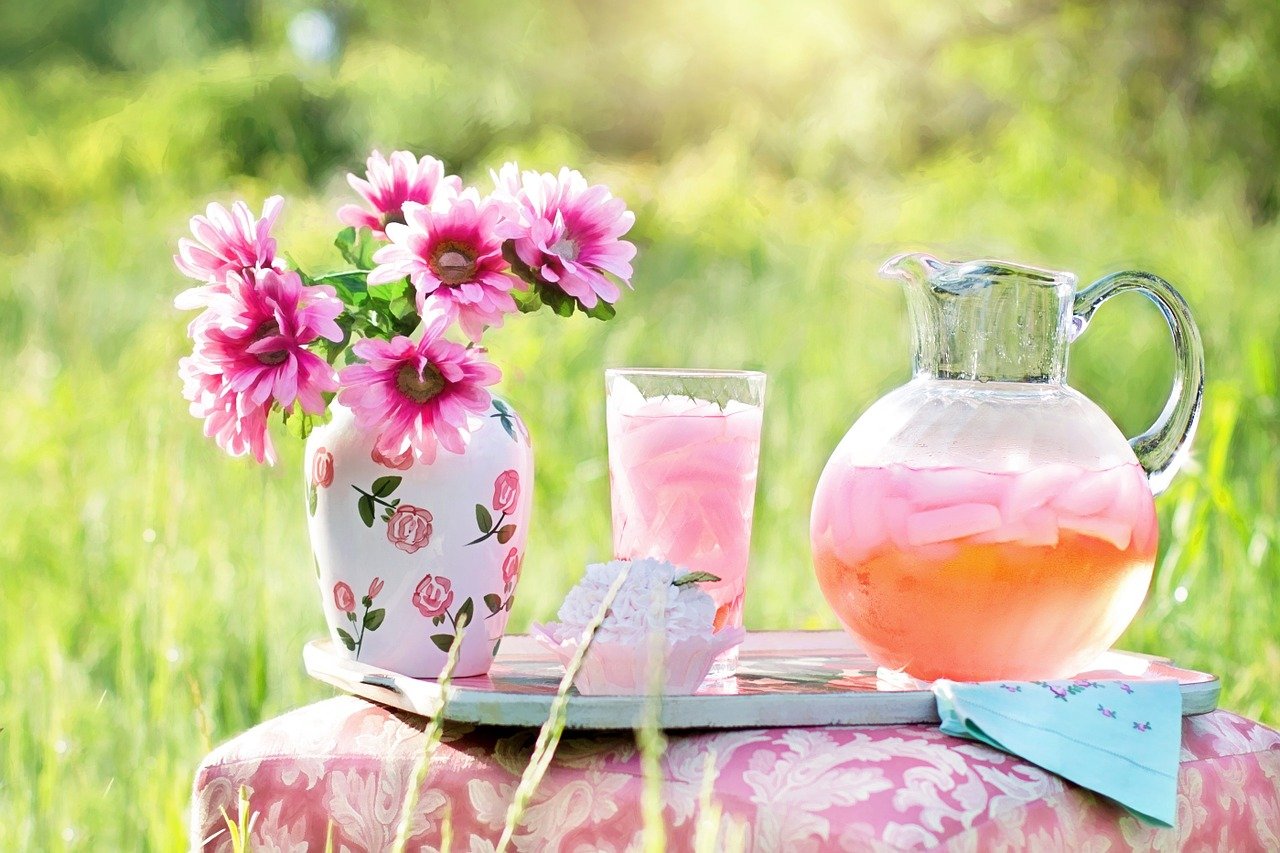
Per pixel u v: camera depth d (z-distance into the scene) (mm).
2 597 2510
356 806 1150
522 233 1177
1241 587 2129
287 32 10852
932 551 1161
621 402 1325
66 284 5367
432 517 1242
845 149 7867
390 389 1157
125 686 2020
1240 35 6992
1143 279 1277
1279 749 1203
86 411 3465
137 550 2484
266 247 1189
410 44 9961
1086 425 1214
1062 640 1178
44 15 12000
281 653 2174
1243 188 6508
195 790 1240
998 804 998
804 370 3676
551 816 1075
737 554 1313
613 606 1137
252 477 2568
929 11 8422
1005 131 7219
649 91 9211
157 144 8523
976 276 1226
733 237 5695
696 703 1067
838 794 994
